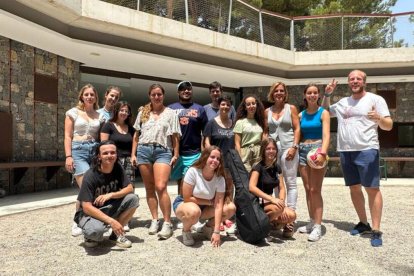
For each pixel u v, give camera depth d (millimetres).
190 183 3902
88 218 3689
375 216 4086
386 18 11719
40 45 8383
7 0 6477
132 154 4578
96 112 4602
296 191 4414
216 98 5215
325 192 8516
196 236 4281
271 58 11117
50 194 8000
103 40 8383
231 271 3127
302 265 3277
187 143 4812
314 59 11781
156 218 4418
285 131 4477
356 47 11805
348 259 3445
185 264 3299
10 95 7965
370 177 4094
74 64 9805
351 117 4266
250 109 4438
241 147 4473
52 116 9117
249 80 12383
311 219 4500
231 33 10305
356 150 4184
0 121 7664
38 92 8688
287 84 12977
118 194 3773
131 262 3350
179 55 9664
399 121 12789
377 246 3861
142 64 10078
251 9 10883
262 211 3951
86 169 4250
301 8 15383
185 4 9195
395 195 8047
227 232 4355
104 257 3496
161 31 8617
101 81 10961
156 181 4219
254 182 4078
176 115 4438
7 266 3270
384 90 12914
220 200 3957
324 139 4242
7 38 7879
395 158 11969
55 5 6848
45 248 3801
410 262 3357
